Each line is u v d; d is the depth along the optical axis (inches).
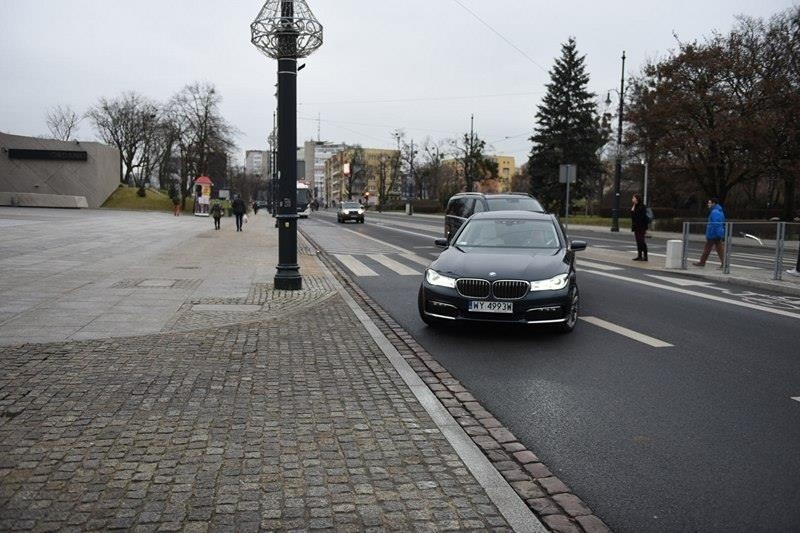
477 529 125.6
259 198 4852.4
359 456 159.6
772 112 1191.6
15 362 235.1
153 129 3186.5
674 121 1288.1
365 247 900.6
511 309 294.2
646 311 385.4
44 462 150.9
